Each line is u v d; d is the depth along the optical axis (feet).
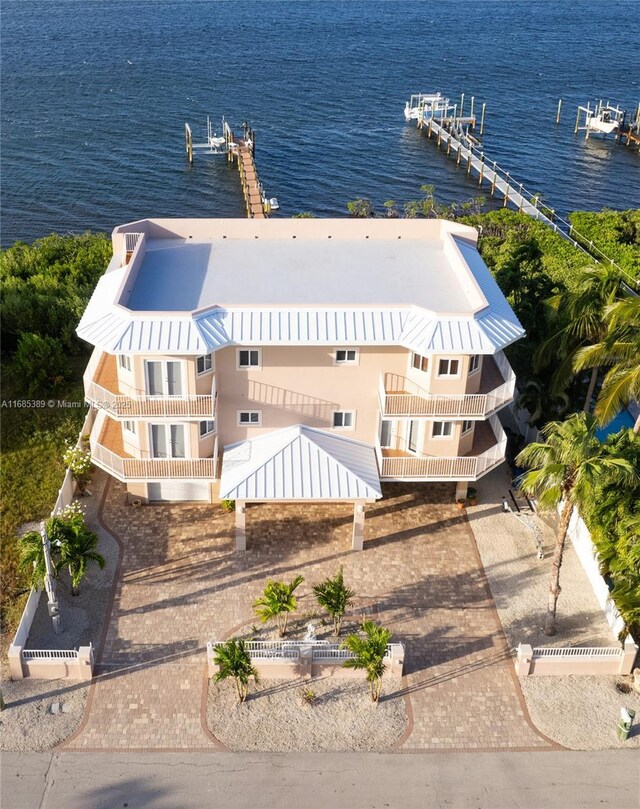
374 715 86.84
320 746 83.56
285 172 301.84
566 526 88.22
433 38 583.58
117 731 84.43
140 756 82.07
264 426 111.55
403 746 83.87
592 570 103.71
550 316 128.36
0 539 109.91
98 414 121.70
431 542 110.73
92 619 97.30
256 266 119.65
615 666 91.81
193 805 77.51
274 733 84.69
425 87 431.84
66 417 134.62
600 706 88.63
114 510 114.32
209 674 90.27
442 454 111.34
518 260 142.82
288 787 79.46
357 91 420.36
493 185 284.41
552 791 79.66
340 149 328.90
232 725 85.35
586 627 98.02
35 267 178.09
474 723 86.43
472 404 104.78
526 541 111.55
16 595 101.19
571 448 79.66
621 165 321.73
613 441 103.45
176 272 116.67
